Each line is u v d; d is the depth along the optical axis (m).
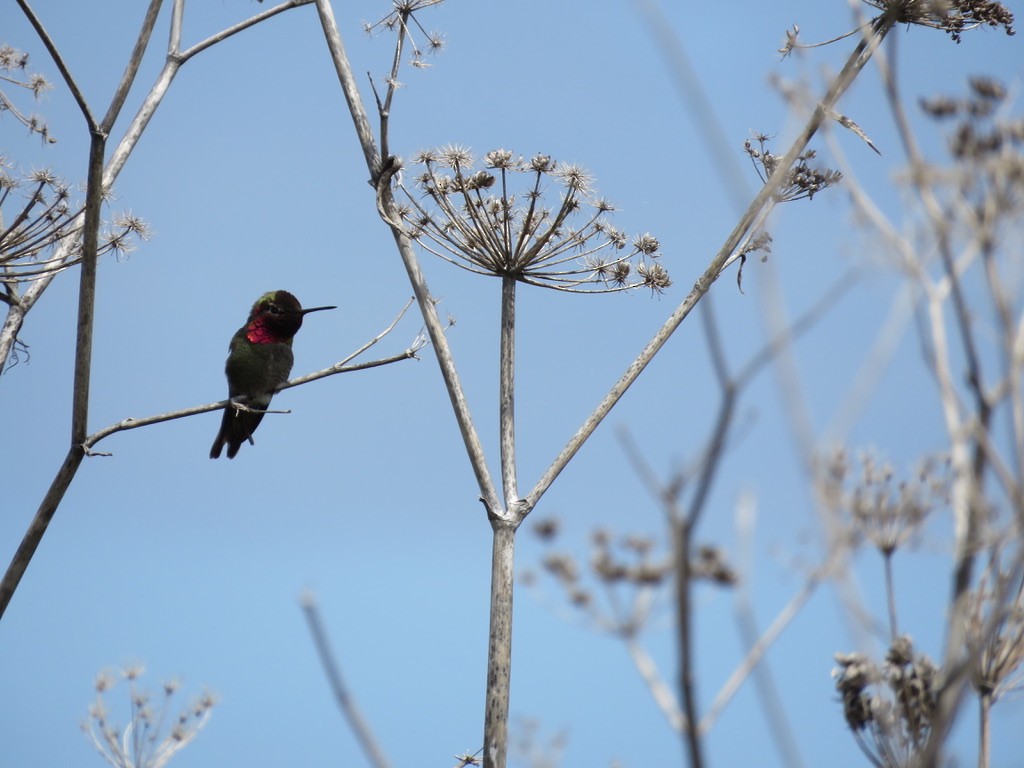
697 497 3.38
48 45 11.93
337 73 14.22
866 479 5.90
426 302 13.11
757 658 4.15
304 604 4.47
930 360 4.56
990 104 4.83
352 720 4.37
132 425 13.30
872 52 5.02
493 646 11.72
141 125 15.26
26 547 12.99
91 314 12.78
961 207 4.57
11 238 13.38
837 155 4.92
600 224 14.08
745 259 12.63
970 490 4.44
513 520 12.13
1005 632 5.88
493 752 11.34
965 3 11.95
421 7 13.57
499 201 13.53
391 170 13.44
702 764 3.32
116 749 13.33
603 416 12.52
